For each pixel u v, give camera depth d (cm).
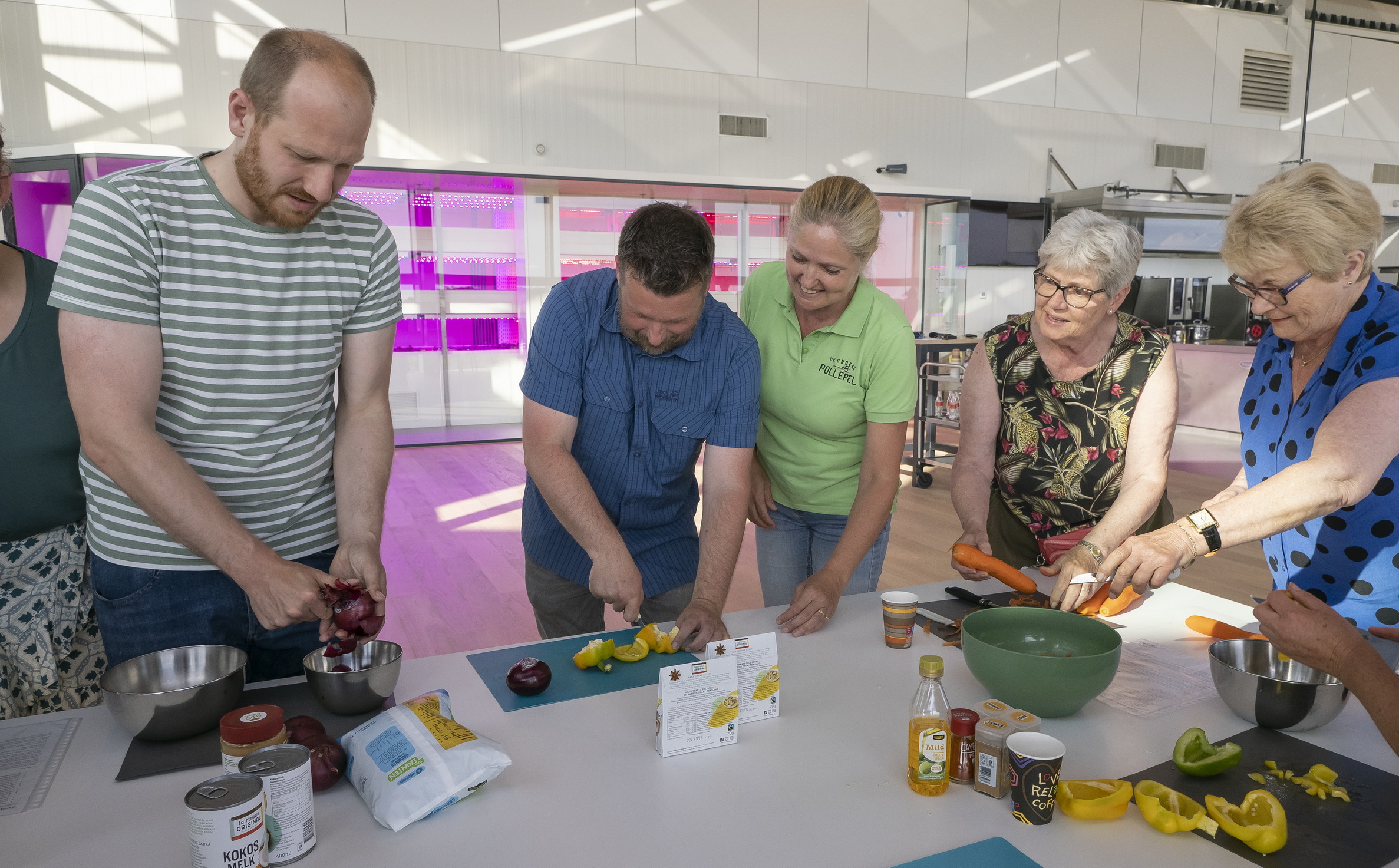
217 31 621
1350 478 123
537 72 714
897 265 856
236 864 76
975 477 185
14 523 141
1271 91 987
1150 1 920
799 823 88
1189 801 90
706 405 154
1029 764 87
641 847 84
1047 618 128
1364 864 81
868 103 830
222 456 130
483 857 83
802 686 122
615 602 137
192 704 102
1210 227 928
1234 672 108
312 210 121
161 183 119
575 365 150
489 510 482
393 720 96
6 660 144
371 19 662
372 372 147
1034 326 178
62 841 84
